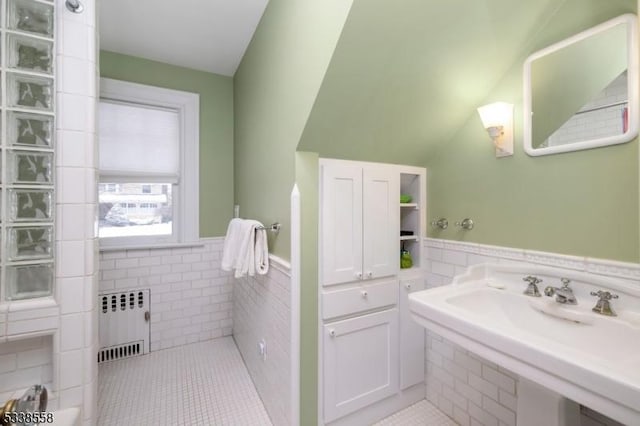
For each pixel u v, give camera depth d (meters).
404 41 1.08
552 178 1.17
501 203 1.36
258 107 1.84
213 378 1.95
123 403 1.70
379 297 1.57
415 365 1.71
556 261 1.15
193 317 2.43
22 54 0.92
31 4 0.93
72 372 0.97
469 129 1.50
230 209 2.57
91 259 1.00
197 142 2.40
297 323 1.30
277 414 1.47
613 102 1.01
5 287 0.91
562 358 0.68
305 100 1.20
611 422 0.99
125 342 2.19
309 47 1.16
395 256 1.64
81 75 0.99
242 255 1.52
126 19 1.79
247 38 2.00
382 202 1.59
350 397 1.47
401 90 1.26
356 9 0.92
